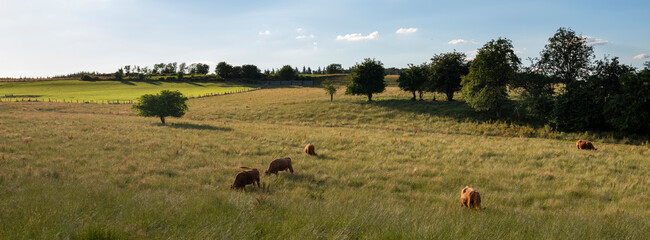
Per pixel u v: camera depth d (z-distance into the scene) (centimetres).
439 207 948
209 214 652
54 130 2809
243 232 521
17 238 466
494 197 1203
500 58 4397
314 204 839
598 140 3353
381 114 5256
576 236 594
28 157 1717
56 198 777
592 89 3772
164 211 652
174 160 1778
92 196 836
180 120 4394
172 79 14862
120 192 941
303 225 575
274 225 572
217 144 2406
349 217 640
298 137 2950
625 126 3312
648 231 671
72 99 8244
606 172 1706
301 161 1861
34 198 768
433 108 5356
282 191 1180
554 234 607
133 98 8656
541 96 4178
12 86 12119
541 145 2695
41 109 5944
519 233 604
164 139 2572
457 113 4925
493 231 610
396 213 722
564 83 4694
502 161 2027
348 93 6419
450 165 1883
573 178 1574
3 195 848
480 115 4734
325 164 1812
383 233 540
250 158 1955
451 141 2914
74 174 1388
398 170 1709
